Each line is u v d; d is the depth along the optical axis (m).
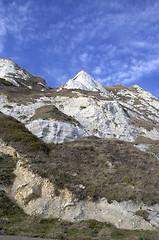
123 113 41.88
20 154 19.09
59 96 42.72
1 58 73.31
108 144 26.23
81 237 11.16
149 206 15.25
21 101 37.62
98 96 44.75
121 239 11.47
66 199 14.72
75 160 20.48
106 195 15.66
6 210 13.62
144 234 12.04
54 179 15.74
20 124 27.59
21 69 68.25
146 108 66.69
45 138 27.88
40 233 11.38
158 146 34.12
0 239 9.66
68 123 32.03
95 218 13.91
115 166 20.41
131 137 35.97
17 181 16.50
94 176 18.20
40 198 14.81
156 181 18.55
